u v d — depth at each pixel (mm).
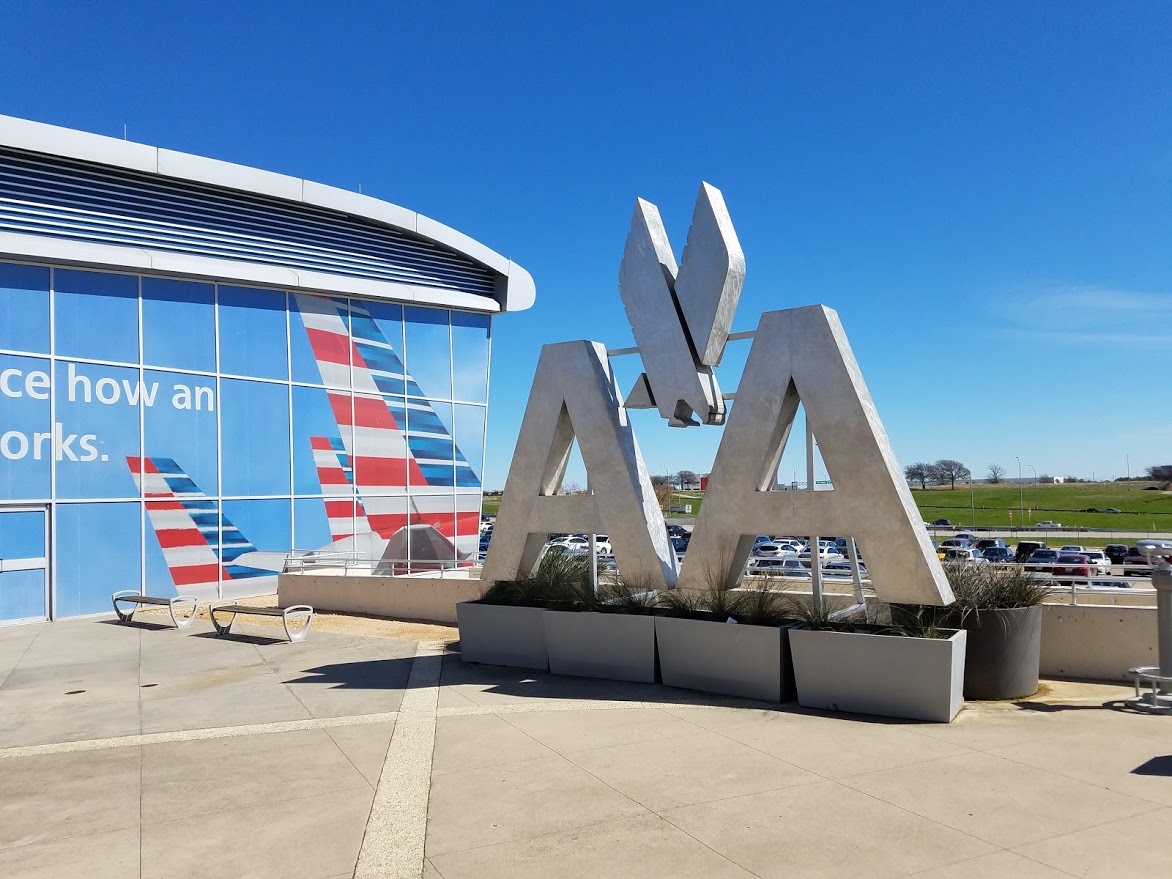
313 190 21500
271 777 6410
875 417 8844
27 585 16766
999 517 85688
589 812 5453
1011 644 8320
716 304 9438
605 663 9727
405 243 23984
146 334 18672
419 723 7887
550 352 11234
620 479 10469
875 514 8375
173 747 7371
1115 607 9086
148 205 19031
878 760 6383
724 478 9453
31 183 17359
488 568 11586
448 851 4895
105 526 17875
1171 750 6520
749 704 8367
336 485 21875
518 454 11414
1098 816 5133
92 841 5215
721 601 9211
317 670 10836
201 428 19484
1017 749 6602
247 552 20125
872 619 9070
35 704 9367
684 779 6047
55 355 17312
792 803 5500
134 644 13625
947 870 4438
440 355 24500
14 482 16672
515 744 7086
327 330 21922
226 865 4805
